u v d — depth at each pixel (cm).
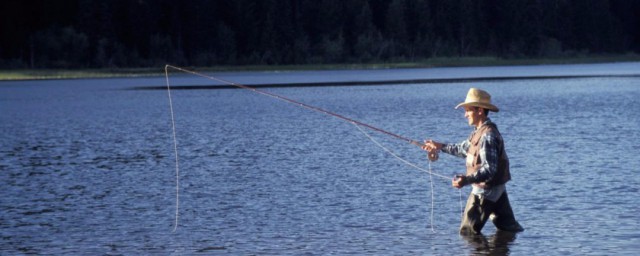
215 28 18550
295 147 3325
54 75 15362
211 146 3425
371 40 19212
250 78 13400
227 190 2286
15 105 7031
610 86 8756
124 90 9862
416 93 8088
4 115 5797
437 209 1972
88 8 17325
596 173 2445
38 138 3953
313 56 18888
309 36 19400
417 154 3069
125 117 5397
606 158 2789
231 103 6900
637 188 2172
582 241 1620
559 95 7188
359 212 1948
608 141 3334
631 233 1678
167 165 2844
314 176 2511
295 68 17962
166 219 1912
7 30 16962
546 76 12106
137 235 1753
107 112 5950
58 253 1605
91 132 4266
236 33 18838
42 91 9831
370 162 2828
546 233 1686
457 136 3822
